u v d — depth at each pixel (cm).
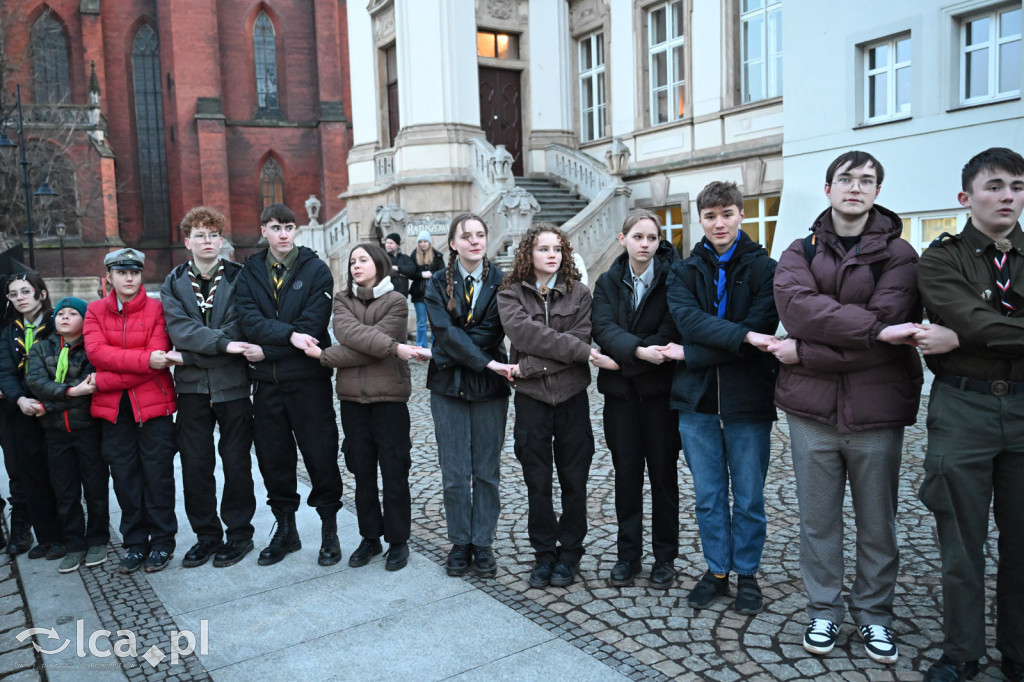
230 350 434
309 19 3806
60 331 455
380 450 438
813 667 314
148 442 454
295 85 3816
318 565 450
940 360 302
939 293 288
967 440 288
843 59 1131
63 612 400
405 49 1794
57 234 3475
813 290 315
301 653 343
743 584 371
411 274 1173
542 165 1920
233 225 3744
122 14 3769
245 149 3747
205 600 406
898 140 1079
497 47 1902
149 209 3841
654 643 339
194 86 3609
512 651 337
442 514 541
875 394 311
